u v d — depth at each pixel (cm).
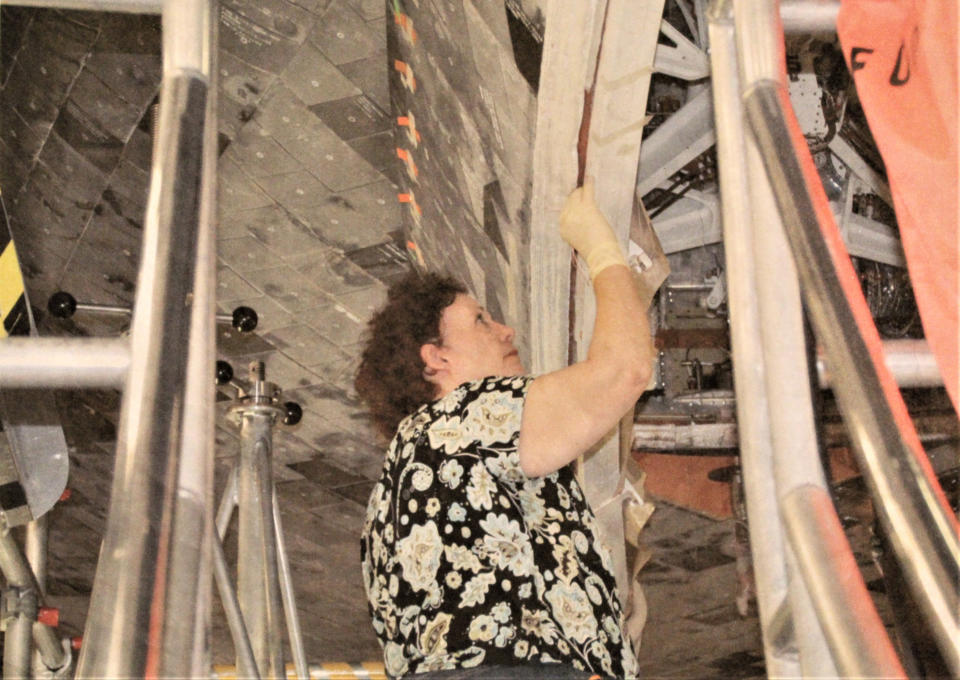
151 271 97
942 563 79
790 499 94
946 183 100
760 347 105
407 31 303
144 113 401
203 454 90
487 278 303
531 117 232
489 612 146
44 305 473
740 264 109
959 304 99
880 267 389
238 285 462
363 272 456
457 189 303
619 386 163
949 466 284
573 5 203
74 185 424
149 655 78
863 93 107
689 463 436
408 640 150
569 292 257
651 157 352
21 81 385
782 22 115
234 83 387
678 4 334
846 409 86
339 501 577
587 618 150
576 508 164
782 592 95
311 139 405
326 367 497
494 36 235
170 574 83
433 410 166
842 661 79
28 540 334
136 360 92
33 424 163
